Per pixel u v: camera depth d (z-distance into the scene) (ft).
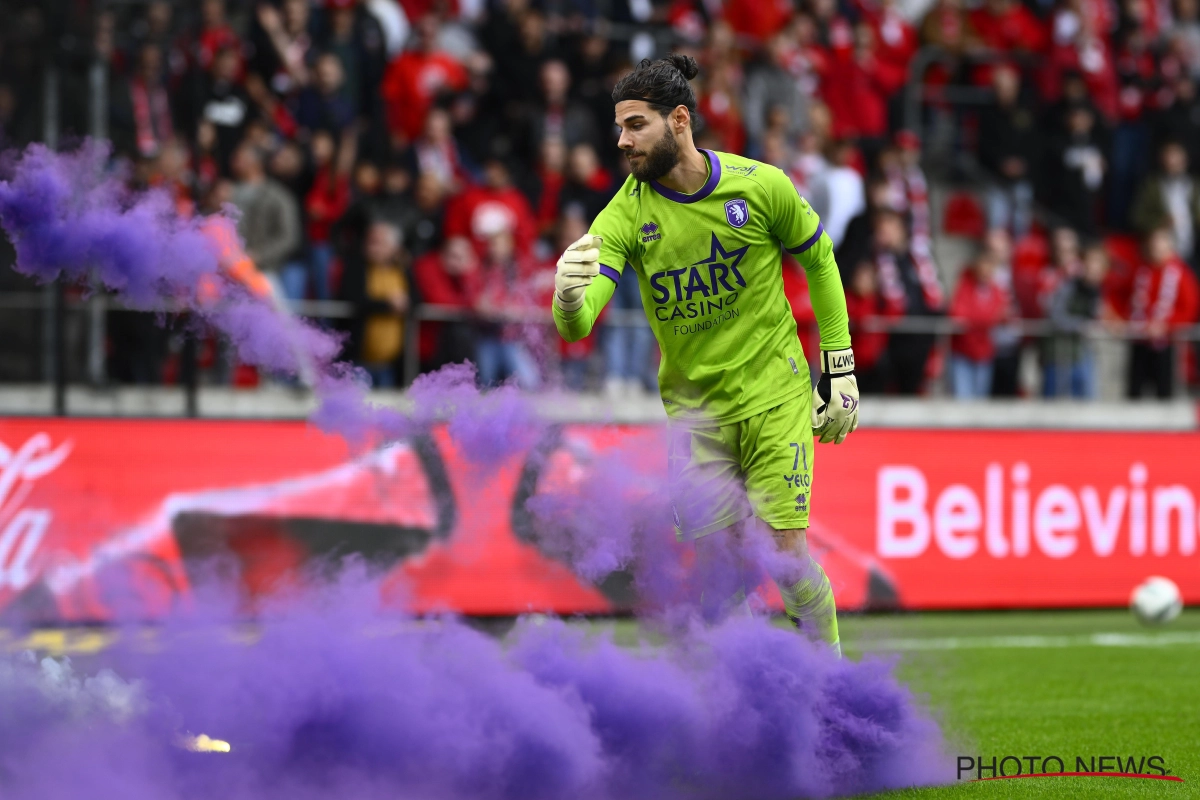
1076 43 163.02
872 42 157.28
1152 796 46.55
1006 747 55.57
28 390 102.42
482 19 141.38
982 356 130.72
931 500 105.29
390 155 123.65
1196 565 112.68
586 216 123.24
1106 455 110.73
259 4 124.57
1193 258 154.30
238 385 108.78
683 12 151.23
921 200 141.69
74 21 104.42
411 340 112.06
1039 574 107.96
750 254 50.62
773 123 136.46
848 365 53.11
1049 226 153.79
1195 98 168.55
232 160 114.93
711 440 51.72
